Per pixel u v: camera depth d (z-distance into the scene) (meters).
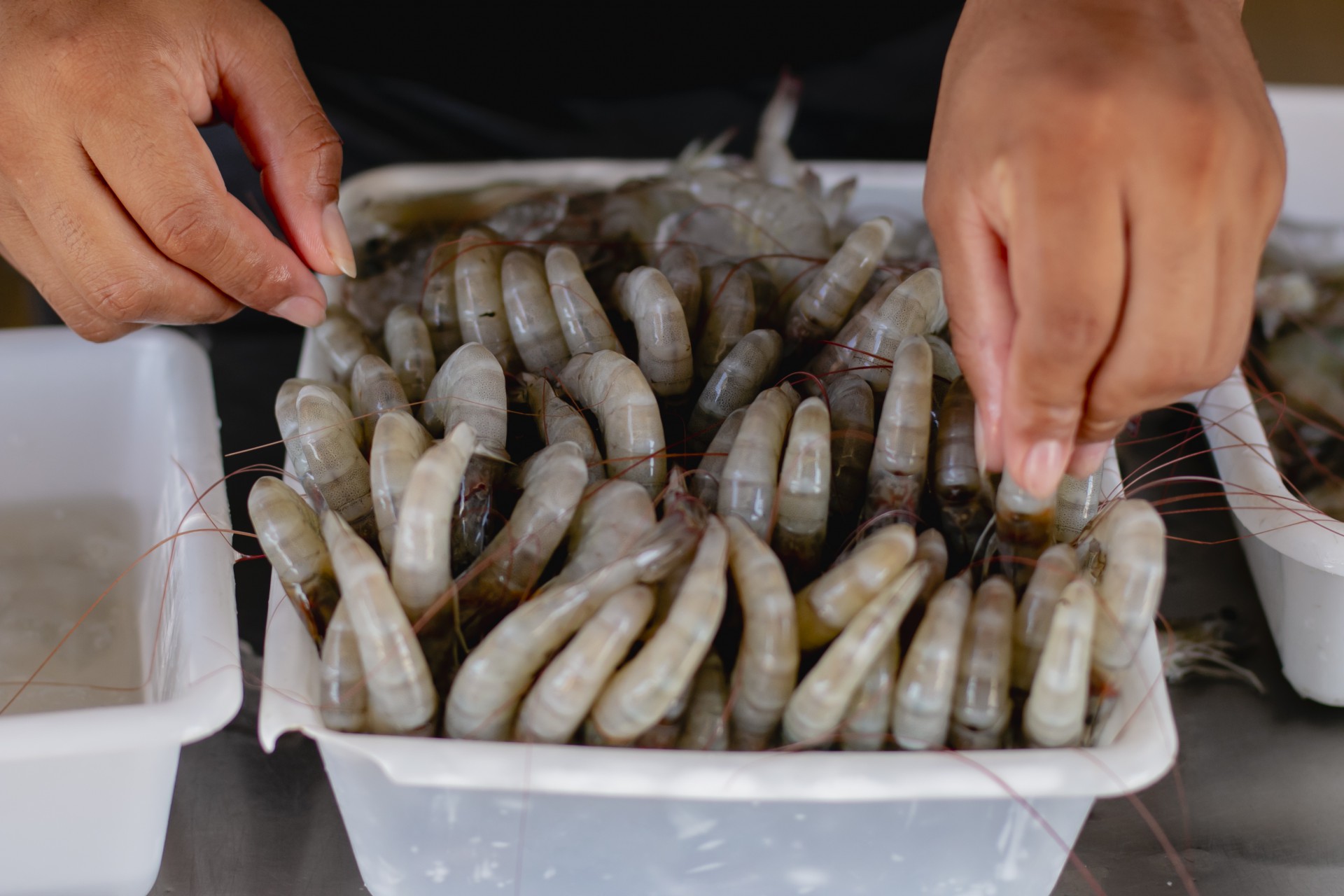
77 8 0.50
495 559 0.46
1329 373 0.70
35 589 0.59
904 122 0.84
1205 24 0.42
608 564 0.45
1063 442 0.42
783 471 0.47
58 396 0.60
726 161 0.73
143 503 0.60
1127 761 0.43
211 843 0.52
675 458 0.52
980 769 0.42
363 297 0.64
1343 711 0.56
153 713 0.45
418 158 0.83
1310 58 1.12
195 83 0.52
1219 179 0.39
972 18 0.46
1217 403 0.59
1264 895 0.51
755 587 0.44
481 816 0.45
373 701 0.44
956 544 0.49
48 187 0.50
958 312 0.44
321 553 0.48
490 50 0.79
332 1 0.77
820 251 0.62
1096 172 0.39
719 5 0.78
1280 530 0.54
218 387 0.70
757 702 0.44
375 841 0.46
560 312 0.54
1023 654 0.45
